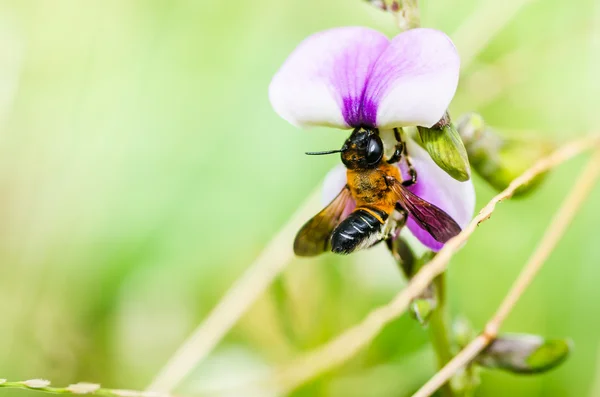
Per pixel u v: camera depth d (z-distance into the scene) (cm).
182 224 34
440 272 24
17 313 32
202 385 30
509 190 24
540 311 30
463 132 25
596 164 26
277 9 36
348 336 26
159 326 32
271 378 28
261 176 34
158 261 33
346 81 24
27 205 34
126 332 32
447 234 23
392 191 24
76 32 35
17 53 35
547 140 26
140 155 35
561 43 32
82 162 34
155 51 36
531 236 31
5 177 34
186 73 36
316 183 33
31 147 34
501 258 30
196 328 32
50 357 32
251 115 35
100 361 32
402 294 24
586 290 30
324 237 25
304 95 24
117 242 33
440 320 25
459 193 24
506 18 31
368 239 24
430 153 23
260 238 33
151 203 34
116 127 35
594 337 30
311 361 28
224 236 33
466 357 25
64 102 35
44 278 33
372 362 30
